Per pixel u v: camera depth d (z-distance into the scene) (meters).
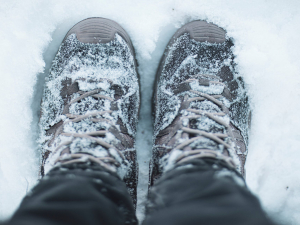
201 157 0.81
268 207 1.30
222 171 0.71
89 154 0.85
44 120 1.14
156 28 1.22
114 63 1.15
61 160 0.85
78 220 0.52
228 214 0.51
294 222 1.28
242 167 1.07
